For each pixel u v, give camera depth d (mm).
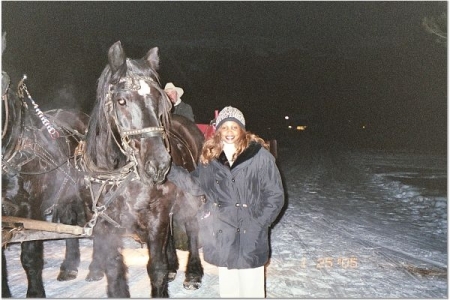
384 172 17000
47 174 4184
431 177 15148
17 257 5957
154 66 3629
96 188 3785
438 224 8258
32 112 4340
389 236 7363
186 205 4289
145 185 3584
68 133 4617
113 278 3746
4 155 3736
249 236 3238
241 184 3221
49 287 4777
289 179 15820
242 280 3336
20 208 3930
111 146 3607
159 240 3723
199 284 4785
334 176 16547
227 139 3227
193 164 4805
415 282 5082
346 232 7684
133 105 3254
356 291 4785
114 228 3861
